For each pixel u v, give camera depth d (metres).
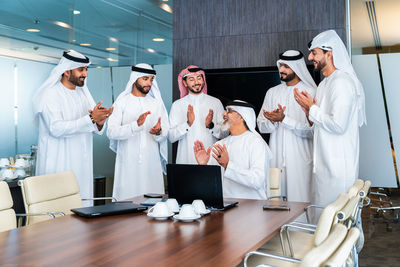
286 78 4.66
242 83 5.27
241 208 2.82
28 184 2.97
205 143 4.92
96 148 5.91
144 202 2.92
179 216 2.40
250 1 5.24
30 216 2.95
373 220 5.42
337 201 1.97
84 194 4.68
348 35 5.01
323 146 4.11
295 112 4.66
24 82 5.64
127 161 4.93
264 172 3.46
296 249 2.65
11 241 1.95
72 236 2.05
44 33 5.68
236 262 1.70
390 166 5.31
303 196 4.60
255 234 2.11
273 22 5.15
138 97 4.98
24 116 5.69
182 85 5.10
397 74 5.14
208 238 2.03
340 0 4.91
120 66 5.72
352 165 4.08
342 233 1.42
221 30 5.37
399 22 5.03
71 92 4.60
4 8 5.49
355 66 5.24
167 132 4.95
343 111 3.93
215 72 5.37
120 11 5.71
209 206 2.76
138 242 1.95
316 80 4.96
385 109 5.25
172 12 5.61
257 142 3.57
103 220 2.43
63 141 4.52
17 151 5.66
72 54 4.49
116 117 4.90
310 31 5.00
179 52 5.55
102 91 5.78
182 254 1.76
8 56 5.52
